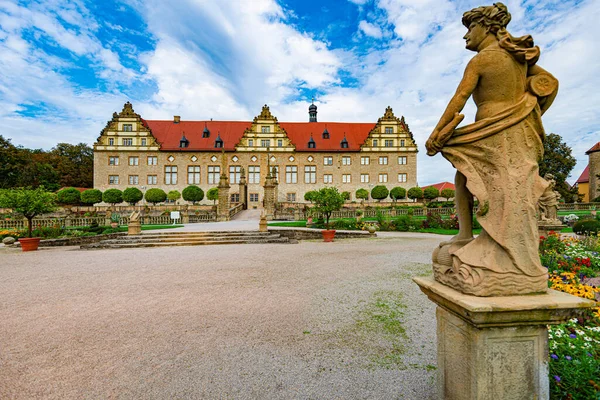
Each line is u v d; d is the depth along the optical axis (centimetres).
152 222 2416
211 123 4784
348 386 257
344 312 439
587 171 5316
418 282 215
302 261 862
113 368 296
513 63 181
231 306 478
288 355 315
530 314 159
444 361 194
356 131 4897
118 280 665
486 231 176
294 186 4481
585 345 255
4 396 253
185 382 269
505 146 178
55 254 1084
